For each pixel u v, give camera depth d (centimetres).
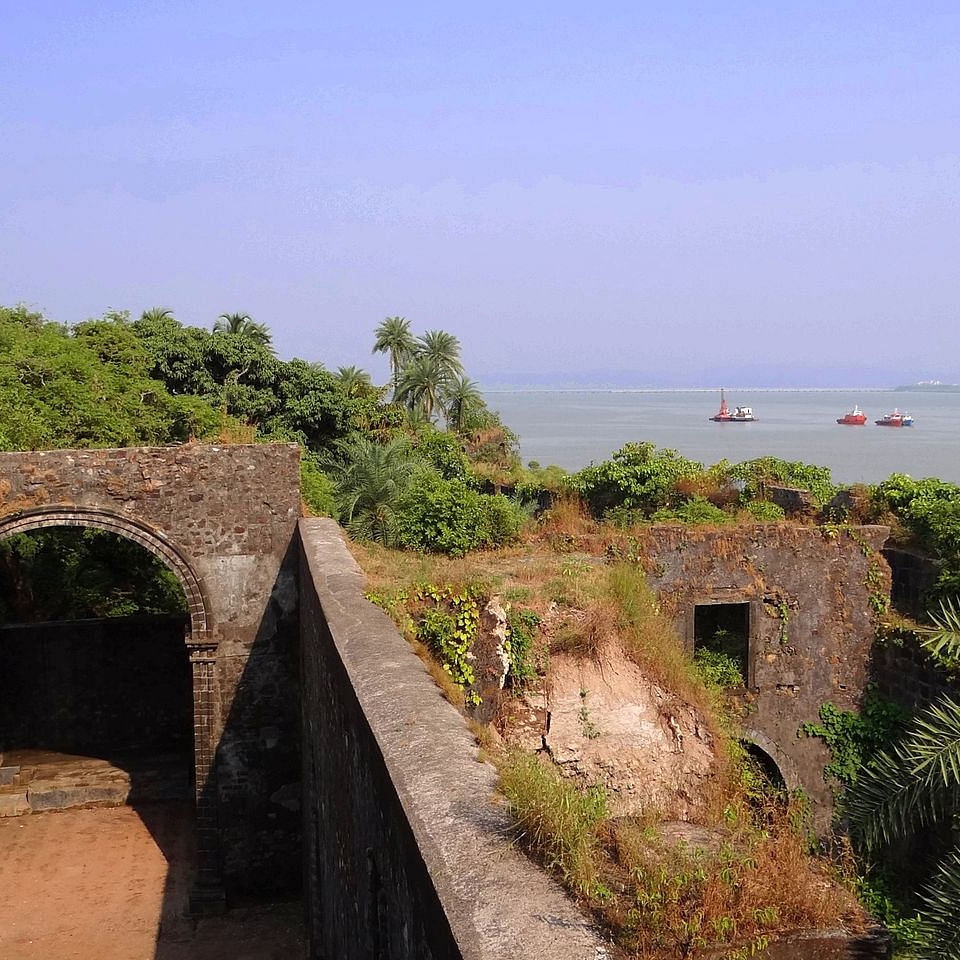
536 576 1184
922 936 688
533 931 360
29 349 2198
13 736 1892
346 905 750
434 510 1413
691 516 1648
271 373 3328
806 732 1374
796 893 398
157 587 2384
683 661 1150
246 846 1442
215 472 1429
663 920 374
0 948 1241
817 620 1382
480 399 5831
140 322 3312
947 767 784
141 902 1384
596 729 1035
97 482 1396
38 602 2298
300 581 1377
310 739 1161
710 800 1009
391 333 6131
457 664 1005
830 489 1814
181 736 1945
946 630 1066
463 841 432
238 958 1251
